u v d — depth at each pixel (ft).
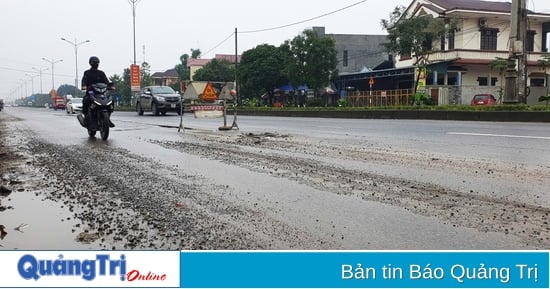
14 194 17.72
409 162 23.34
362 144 31.89
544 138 32.37
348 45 194.39
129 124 57.31
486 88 108.47
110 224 13.65
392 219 13.52
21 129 52.34
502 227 12.55
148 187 18.40
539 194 15.94
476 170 20.62
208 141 35.37
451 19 112.06
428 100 91.61
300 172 21.25
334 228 12.84
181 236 12.48
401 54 104.06
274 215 14.21
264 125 54.49
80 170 22.52
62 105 204.33
